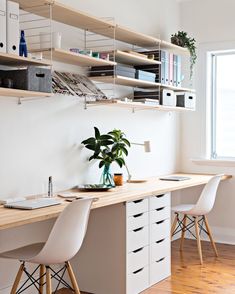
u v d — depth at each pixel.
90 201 3.01
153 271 4.04
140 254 3.88
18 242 3.59
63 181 4.01
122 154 4.71
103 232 3.78
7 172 3.47
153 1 5.21
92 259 3.84
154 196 4.05
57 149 3.94
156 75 4.76
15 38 3.06
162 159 5.43
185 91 5.31
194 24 5.61
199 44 5.58
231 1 5.37
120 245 3.71
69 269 3.13
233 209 5.44
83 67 4.23
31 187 3.69
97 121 4.39
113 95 4.48
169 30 5.50
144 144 4.65
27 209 3.05
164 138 5.46
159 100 4.76
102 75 4.18
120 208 3.71
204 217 4.90
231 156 5.59
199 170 5.64
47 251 2.84
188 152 5.70
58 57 3.73
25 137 3.62
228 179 5.45
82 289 3.89
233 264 4.61
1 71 3.21
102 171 4.48
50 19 3.49
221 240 5.52
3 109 3.43
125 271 3.70
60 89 3.70
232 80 5.55
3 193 3.44
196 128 5.64
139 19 4.99
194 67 5.62
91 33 4.34
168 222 4.27
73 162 4.12
